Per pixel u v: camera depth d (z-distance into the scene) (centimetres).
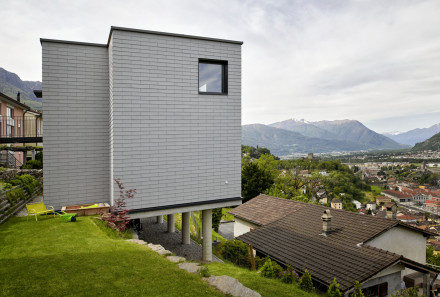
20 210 1126
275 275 912
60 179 1009
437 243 5656
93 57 1043
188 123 1068
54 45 991
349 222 1359
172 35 1025
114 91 945
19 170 1597
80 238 736
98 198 1063
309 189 5900
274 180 5428
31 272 520
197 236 1859
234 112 1157
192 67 1070
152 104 1002
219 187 1134
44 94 982
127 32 959
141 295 456
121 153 958
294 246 1231
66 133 1013
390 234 1273
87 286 474
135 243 766
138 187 986
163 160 1026
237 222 2056
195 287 502
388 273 1046
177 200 1053
